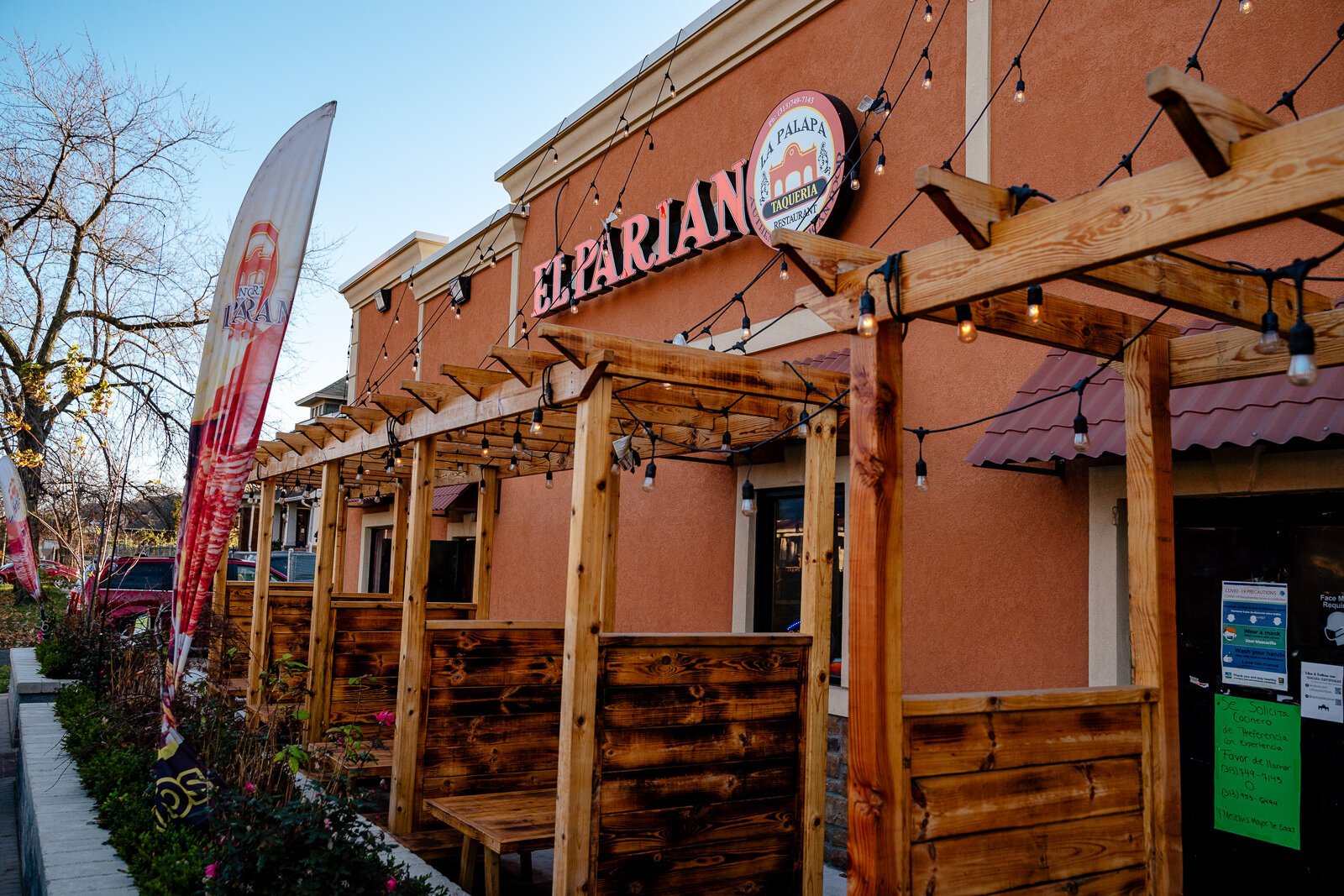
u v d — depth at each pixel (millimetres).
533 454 8734
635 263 9055
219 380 5512
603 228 9898
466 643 6473
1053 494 5527
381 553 15422
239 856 4238
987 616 5820
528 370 5121
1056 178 5754
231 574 19766
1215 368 3947
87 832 5598
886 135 6844
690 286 8648
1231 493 4797
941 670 6062
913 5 6734
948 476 6172
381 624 8734
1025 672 5566
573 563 4555
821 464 5309
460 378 5879
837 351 6980
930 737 3289
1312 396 4016
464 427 6301
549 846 5125
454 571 12086
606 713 4531
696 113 8789
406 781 6223
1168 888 3744
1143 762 3820
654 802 4613
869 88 7031
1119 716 3775
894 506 3273
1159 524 3918
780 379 5250
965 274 3057
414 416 6961
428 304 14219
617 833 4500
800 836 5023
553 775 6680
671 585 8562
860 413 3357
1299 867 4492
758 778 4945
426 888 4449
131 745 7078
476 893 5914
